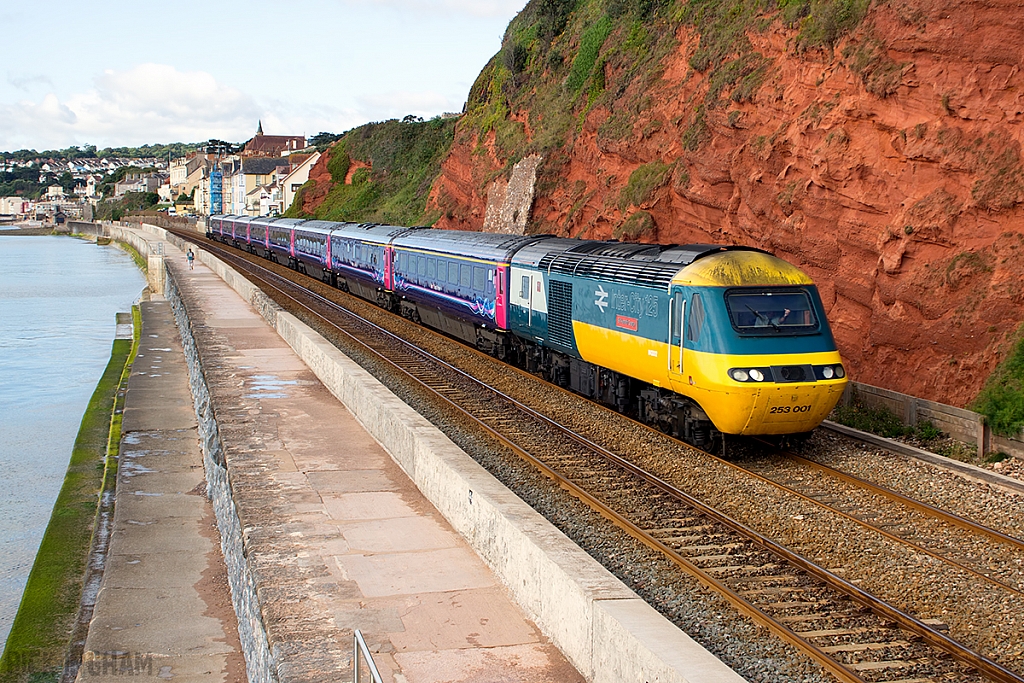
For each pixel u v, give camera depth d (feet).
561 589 25.72
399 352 84.38
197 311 115.65
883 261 59.26
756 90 73.36
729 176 76.23
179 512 53.01
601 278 57.36
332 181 256.93
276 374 72.02
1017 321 51.13
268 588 30.30
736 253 48.78
